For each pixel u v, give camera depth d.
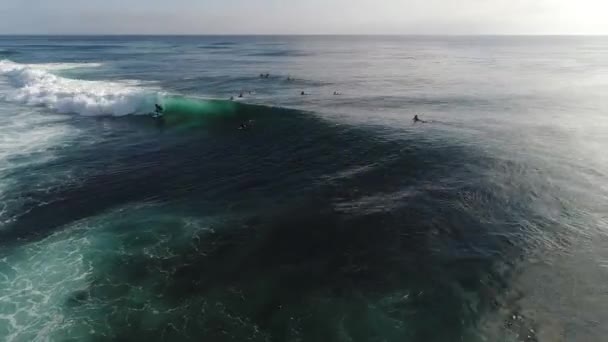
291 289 8.81
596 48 124.56
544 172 15.05
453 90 35.19
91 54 77.94
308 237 10.84
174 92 32.34
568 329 7.52
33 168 15.63
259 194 13.46
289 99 30.31
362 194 13.33
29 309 8.09
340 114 24.67
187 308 8.25
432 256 9.88
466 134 20.05
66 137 19.80
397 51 102.62
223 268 9.55
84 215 12.05
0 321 7.75
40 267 9.50
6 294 8.52
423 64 62.41
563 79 42.91
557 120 23.42
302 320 7.89
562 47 131.62
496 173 14.96
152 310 8.18
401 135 19.73
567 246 10.27
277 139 19.42
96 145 18.72
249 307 8.28
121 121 23.12
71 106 25.14
